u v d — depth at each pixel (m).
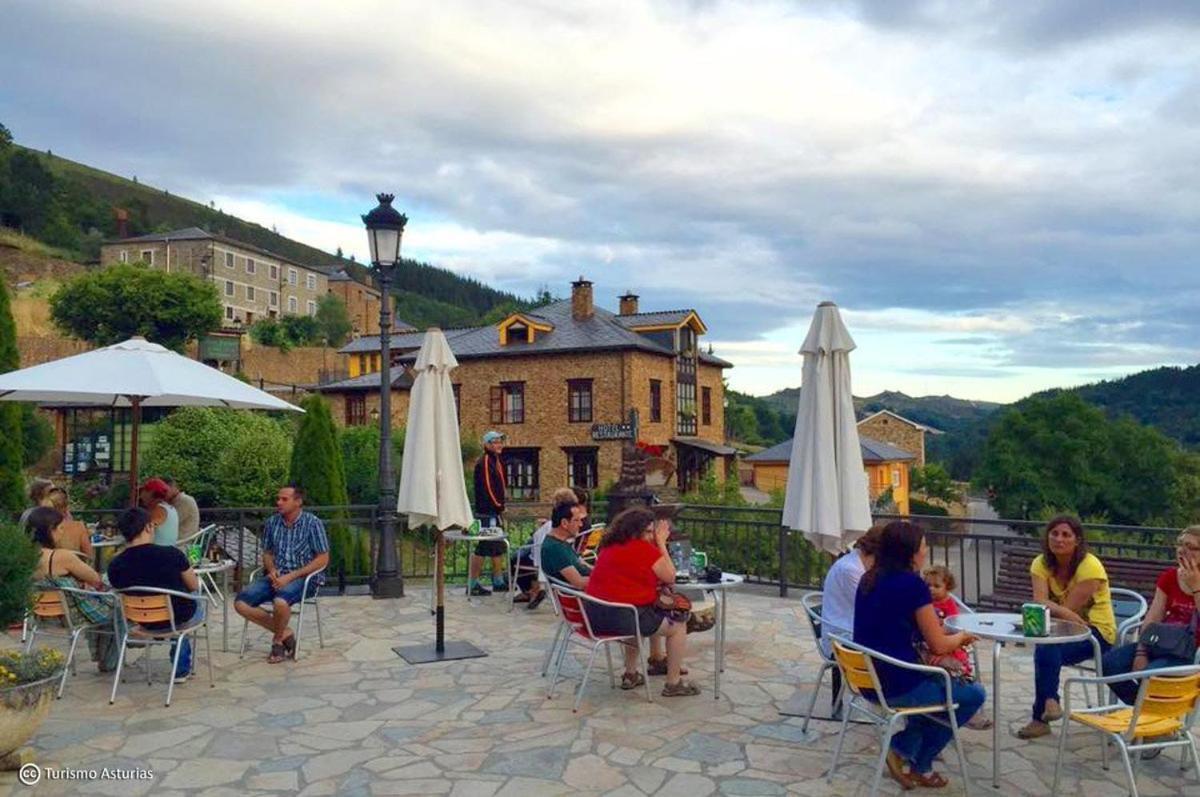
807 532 6.20
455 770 4.80
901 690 4.40
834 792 4.49
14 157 78.69
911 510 50.44
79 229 81.62
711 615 6.76
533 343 37.38
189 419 23.00
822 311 6.36
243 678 6.80
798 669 6.98
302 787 4.56
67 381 7.49
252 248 78.44
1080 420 42.53
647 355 37.19
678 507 11.07
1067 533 5.44
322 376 56.00
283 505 7.48
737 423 70.81
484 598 10.33
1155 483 42.03
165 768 4.85
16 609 5.26
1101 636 5.43
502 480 10.71
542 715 5.79
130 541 6.37
